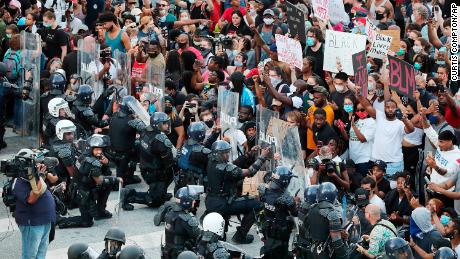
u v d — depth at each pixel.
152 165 34.78
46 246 29.72
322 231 27.55
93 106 39.56
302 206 28.25
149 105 38.12
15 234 33.62
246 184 33.34
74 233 33.44
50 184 33.81
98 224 34.16
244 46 44.25
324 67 40.12
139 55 40.31
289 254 29.75
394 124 35.50
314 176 33.50
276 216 29.42
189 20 49.66
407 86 36.41
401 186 32.59
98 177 33.34
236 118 34.69
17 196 28.81
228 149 31.88
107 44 43.41
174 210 28.58
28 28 45.06
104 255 25.58
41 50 43.38
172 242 28.62
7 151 40.34
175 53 43.00
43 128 38.41
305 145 36.19
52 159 30.25
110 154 36.25
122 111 36.03
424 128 34.09
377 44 40.97
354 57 36.44
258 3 48.28
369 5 51.09
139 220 34.59
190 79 41.38
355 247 28.55
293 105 36.88
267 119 33.34
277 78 39.31
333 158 34.91
